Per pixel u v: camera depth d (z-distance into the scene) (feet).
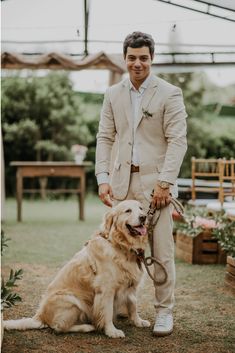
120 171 12.50
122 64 30.55
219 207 23.06
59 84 55.11
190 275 18.70
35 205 47.55
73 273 12.34
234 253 16.81
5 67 30.37
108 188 12.75
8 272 18.89
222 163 24.50
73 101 55.57
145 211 12.34
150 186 12.26
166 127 12.23
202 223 21.43
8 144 54.39
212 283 17.40
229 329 12.53
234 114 54.19
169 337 11.92
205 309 14.26
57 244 25.32
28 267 19.85
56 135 55.16
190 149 51.98
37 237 27.61
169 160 11.96
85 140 55.47
